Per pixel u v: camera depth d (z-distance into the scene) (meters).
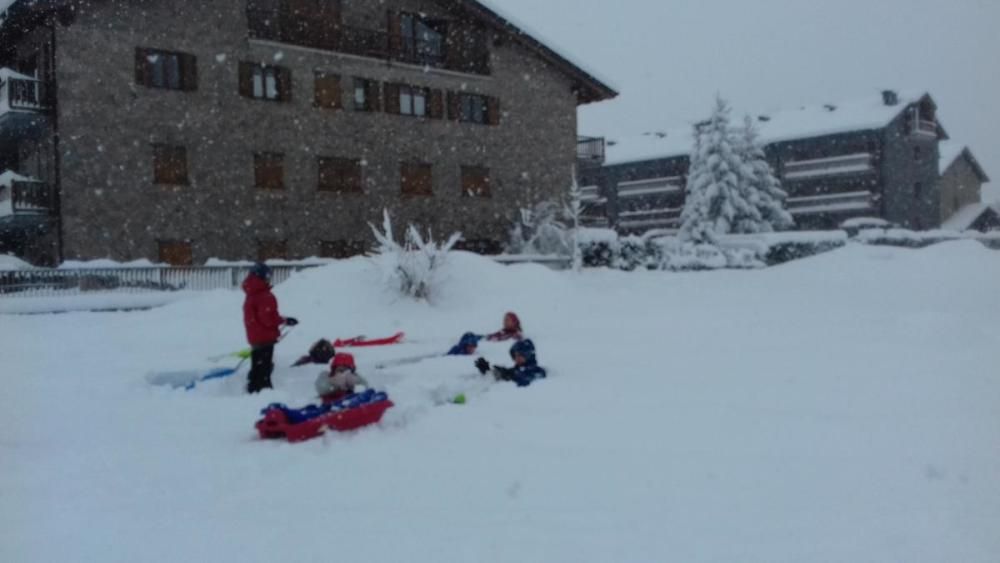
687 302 19.20
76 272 21.77
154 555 3.83
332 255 32.69
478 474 4.96
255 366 8.86
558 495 4.52
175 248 28.47
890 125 52.75
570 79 40.12
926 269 22.36
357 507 4.44
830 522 3.98
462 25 36.88
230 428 6.71
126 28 27.28
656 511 4.21
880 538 3.76
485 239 37.38
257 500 4.62
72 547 3.96
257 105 30.50
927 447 5.24
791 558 3.56
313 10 32.47
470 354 10.98
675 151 59.06
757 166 49.88
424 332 14.96
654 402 6.95
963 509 4.10
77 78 26.27
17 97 25.70
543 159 39.28
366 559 3.71
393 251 18.91
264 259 30.70
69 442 6.20
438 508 4.38
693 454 5.25
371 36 33.72
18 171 30.80
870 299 18.62
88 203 26.50
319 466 5.29
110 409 7.55
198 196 28.94
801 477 4.71
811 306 17.38
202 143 29.05
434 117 35.78
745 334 11.92
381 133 34.06
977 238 37.75
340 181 32.94
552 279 20.45
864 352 9.50
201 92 29.03
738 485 4.59
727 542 3.76
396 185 34.53
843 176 53.41
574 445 5.58
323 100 32.50
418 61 35.12
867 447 5.29
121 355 11.80
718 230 47.91
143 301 21.14
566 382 8.11
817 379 7.78
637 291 23.02
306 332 14.91
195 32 28.89
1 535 4.13
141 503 4.62
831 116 55.78
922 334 10.81
